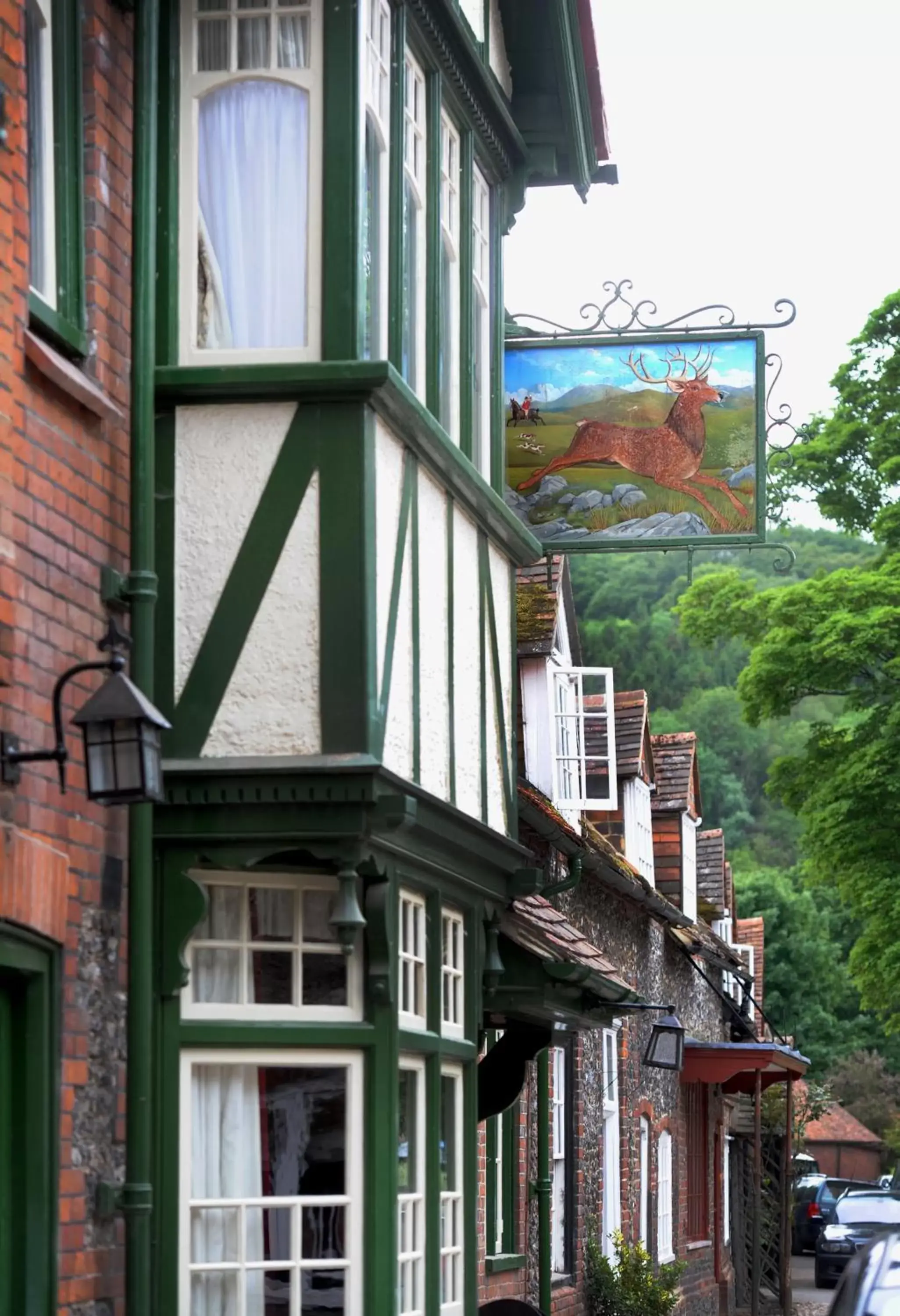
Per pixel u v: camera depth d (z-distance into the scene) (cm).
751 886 6850
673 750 2911
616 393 1393
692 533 1376
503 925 1143
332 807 841
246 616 850
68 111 820
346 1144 871
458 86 1109
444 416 1084
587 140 1307
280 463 858
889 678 2897
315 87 899
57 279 806
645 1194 2302
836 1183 4969
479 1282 1436
